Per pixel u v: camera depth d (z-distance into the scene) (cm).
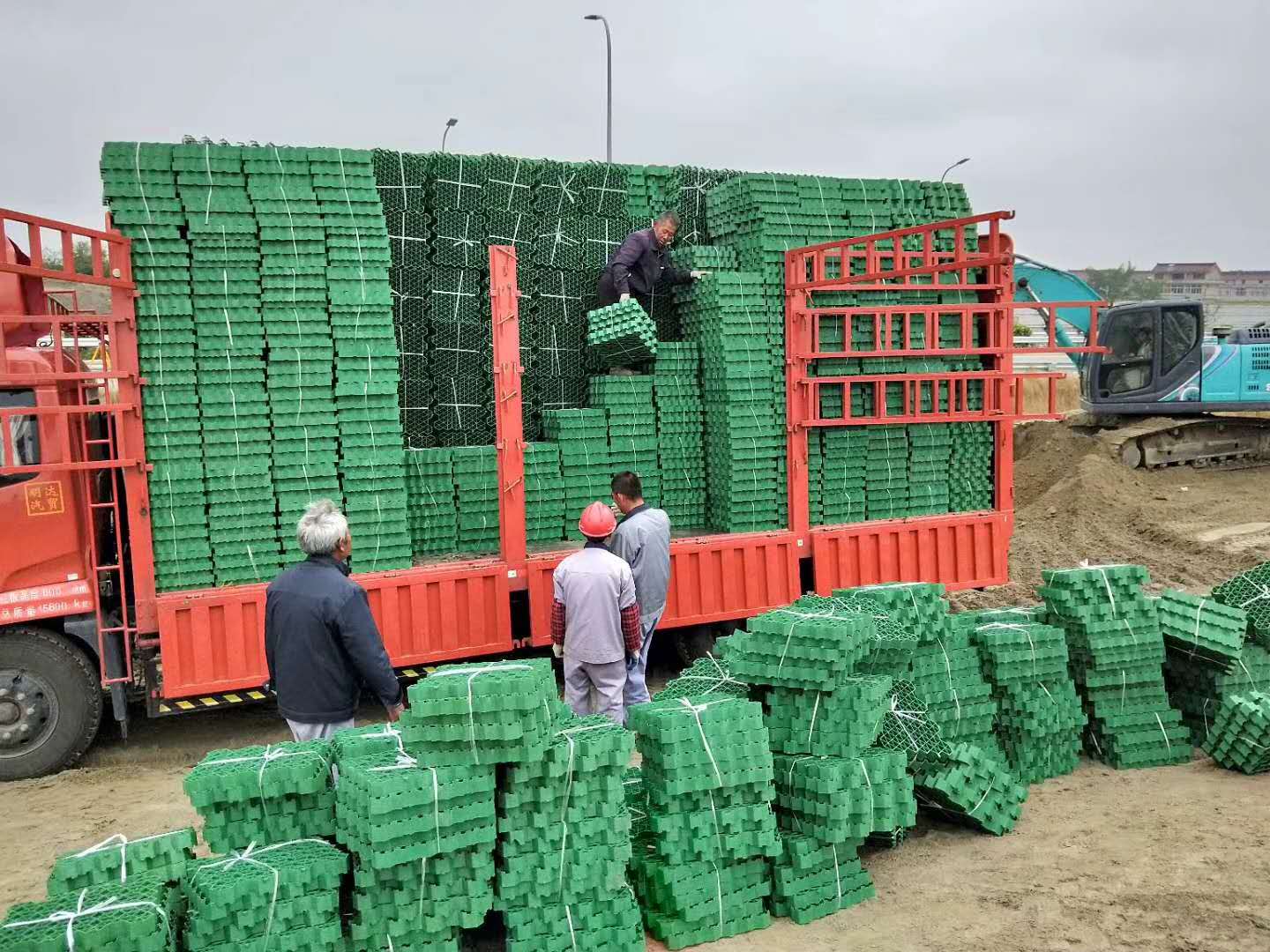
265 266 743
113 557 766
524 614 867
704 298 946
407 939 429
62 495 718
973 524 1016
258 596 728
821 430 971
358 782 418
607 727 470
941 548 1002
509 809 439
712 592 898
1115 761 712
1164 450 1992
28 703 725
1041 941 476
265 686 735
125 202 703
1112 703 719
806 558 954
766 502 948
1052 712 680
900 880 550
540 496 899
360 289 770
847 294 972
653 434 953
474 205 914
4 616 705
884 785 527
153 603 712
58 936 361
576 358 980
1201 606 738
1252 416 2106
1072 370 2217
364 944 423
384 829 406
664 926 482
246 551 745
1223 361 1970
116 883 406
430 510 852
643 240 928
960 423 1030
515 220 933
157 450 718
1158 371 1998
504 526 814
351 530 775
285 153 753
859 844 530
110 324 696
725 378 930
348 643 531
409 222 888
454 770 421
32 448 715
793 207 955
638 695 733
